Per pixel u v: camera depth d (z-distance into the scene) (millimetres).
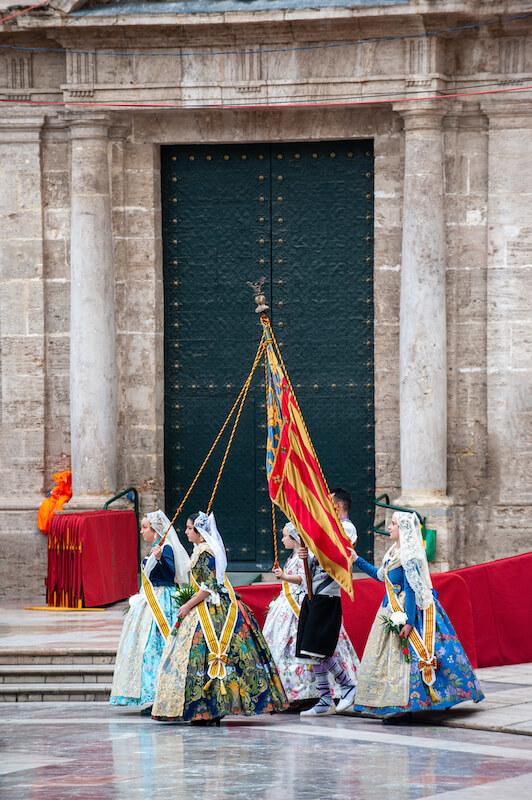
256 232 47188
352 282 46812
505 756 23797
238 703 27125
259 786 21578
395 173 45688
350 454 46812
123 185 46500
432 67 43938
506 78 44344
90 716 29031
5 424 46750
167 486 47375
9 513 46219
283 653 29172
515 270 44688
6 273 46750
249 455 47156
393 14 43250
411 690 26859
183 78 45156
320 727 26953
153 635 28953
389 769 22734
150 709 29062
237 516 47156
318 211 46969
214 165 47312
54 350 46781
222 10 43938
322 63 44688
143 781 22062
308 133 46094
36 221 46562
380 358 45844
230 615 27516
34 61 46281
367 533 46594
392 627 27125
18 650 33438
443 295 44344
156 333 46812
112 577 43281
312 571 28438
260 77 44938
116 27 44531
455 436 45125
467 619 31984
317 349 46969
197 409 47375
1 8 44562
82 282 45281
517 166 44562
